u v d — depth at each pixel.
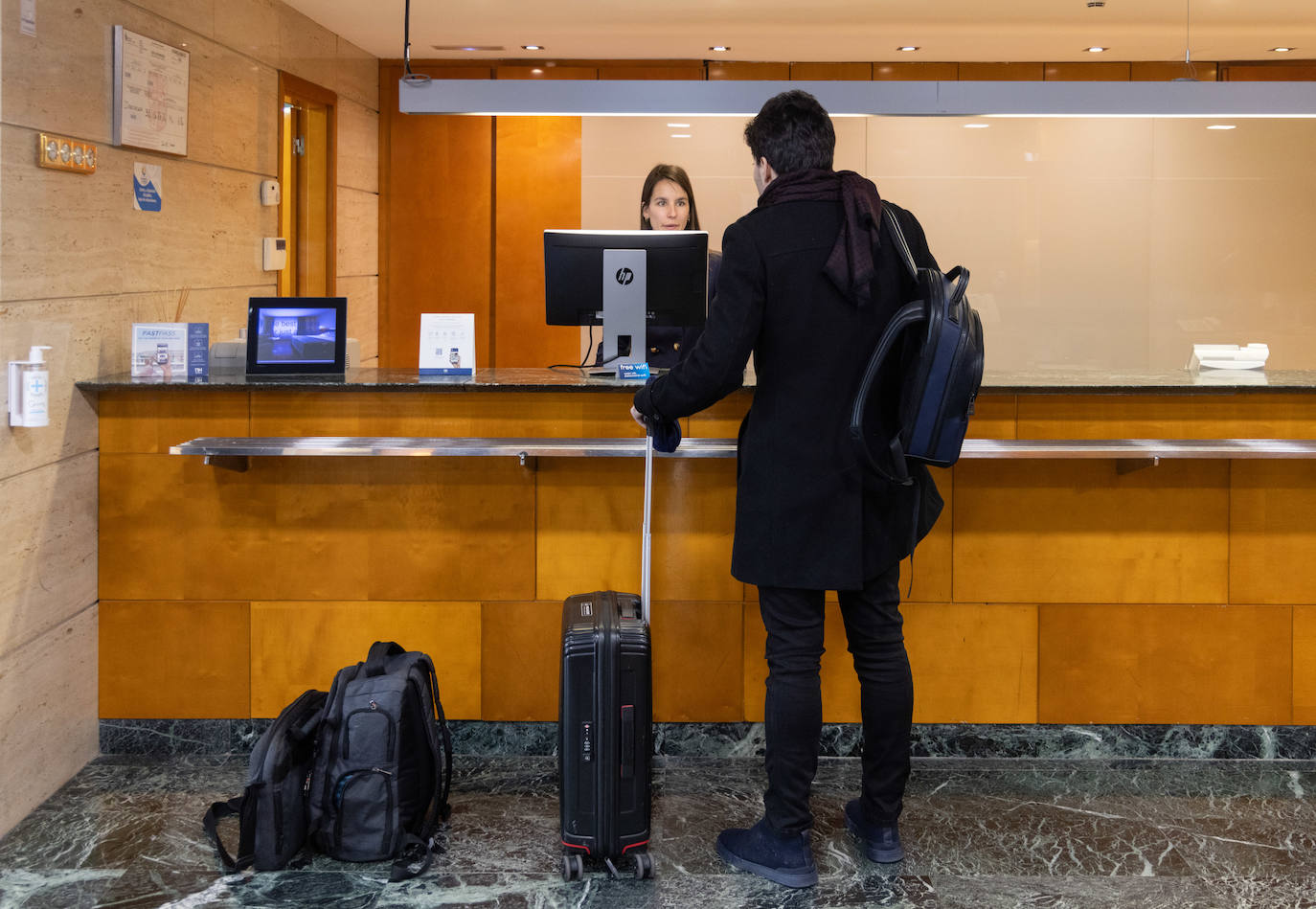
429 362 3.57
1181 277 6.47
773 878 2.56
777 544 2.46
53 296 3.17
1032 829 2.85
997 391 3.12
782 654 2.53
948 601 3.29
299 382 3.20
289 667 3.30
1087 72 6.49
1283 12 5.34
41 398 2.86
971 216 6.48
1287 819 2.91
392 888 2.56
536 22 5.66
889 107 4.28
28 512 2.94
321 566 3.29
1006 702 3.31
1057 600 3.29
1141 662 3.30
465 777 3.18
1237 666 3.30
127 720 3.32
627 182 6.63
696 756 3.33
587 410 3.20
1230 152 6.40
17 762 2.89
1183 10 5.29
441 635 3.30
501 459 3.26
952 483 3.26
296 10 5.40
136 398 3.25
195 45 4.28
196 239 4.33
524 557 3.28
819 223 2.42
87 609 3.24
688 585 3.28
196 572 3.29
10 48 2.94
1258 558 3.28
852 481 2.43
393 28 5.80
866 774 2.68
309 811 2.67
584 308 3.57
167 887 2.55
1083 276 6.49
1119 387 3.12
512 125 6.66
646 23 5.64
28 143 3.04
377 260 6.77
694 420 3.17
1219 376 3.45
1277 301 6.47
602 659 2.56
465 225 6.73
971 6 5.25
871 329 2.43
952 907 2.46
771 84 4.28
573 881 2.59
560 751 2.62
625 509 3.27
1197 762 3.30
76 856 2.71
